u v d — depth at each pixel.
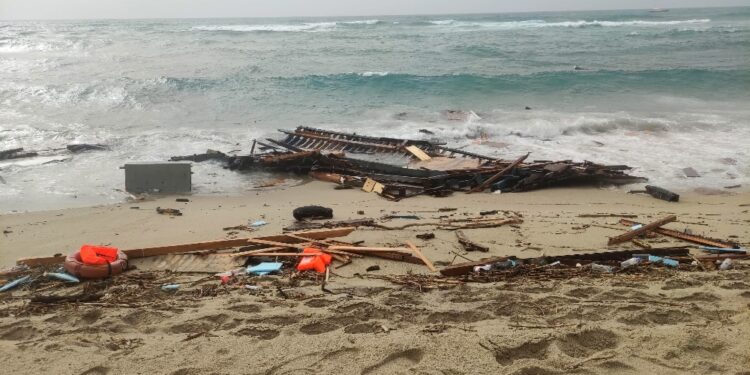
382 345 4.52
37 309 5.84
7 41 46.44
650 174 14.53
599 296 5.89
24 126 19.56
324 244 8.26
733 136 17.97
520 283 6.46
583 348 4.54
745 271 6.80
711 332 4.66
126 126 20.03
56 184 13.48
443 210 11.27
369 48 41.12
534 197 12.77
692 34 50.06
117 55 36.53
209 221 10.31
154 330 5.15
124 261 7.33
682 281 6.29
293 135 18.47
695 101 23.48
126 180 12.95
